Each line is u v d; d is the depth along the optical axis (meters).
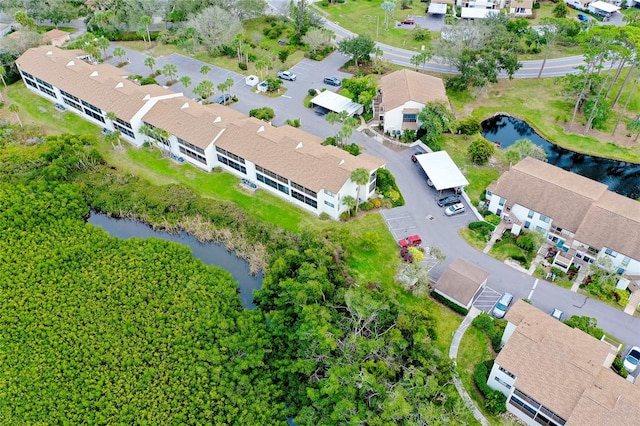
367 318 60.34
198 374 61.16
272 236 78.19
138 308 68.88
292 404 58.97
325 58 127.62
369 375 53.22
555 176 81.06
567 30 121.06
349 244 73.94
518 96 113.06
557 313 65.38
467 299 66.62
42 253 76.44
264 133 88.69
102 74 107.38
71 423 57.00
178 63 124.62
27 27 128.12
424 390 53.03
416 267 67.44
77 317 67.88
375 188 86.44
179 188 87.75
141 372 61.88
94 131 103.12
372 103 107.38
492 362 60.84
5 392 59.84
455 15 149.12
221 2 136.38
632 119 104.56
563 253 73.56
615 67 121.62
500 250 76.19
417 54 128.75
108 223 85.00
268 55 127.56
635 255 68.25
